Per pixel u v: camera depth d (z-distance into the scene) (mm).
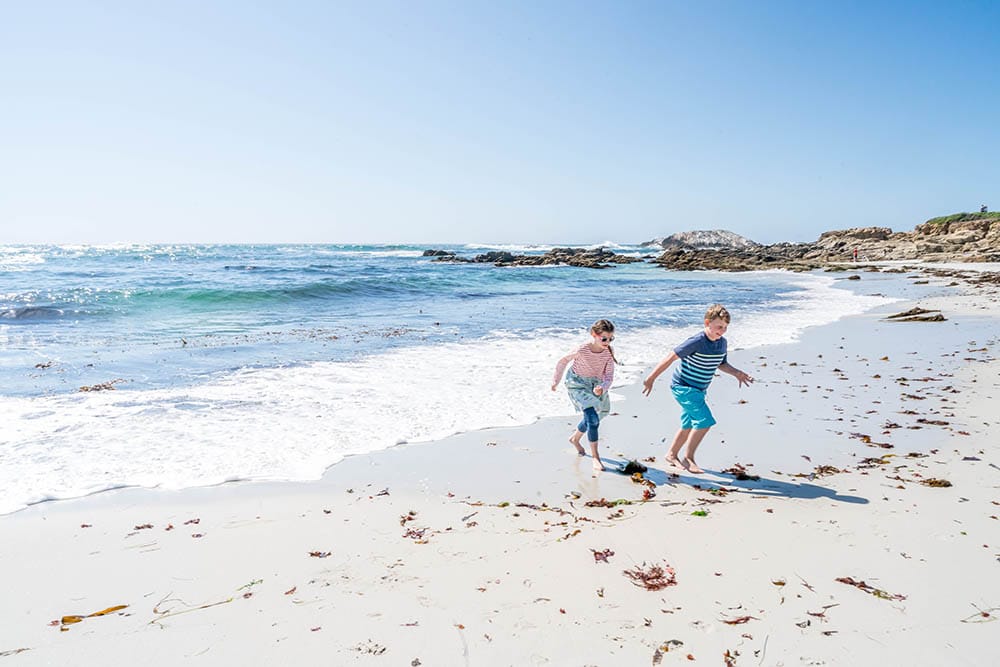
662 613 2826
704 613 2818
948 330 12562
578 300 21344
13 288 20984
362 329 13266
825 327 13484
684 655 2512
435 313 16766
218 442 5500
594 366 5031
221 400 7023
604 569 3260
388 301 20469
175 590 3061
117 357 9688
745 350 10555
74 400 6953
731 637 2627
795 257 62688
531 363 9375
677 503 4184
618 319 15188
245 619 2807
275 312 16812
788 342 11406
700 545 3521
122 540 3623
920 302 19141
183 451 5250
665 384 8047
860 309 17469
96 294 18719
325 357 9820
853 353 10102
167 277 29328
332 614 2848
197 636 2670
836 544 3482
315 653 2551
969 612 2762
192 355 9938
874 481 4496
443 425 6117
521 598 2977
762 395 7277
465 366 9117
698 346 4719
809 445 5414
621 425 6184
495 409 6723
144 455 5133
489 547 3543
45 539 3621
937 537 3529
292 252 90312
